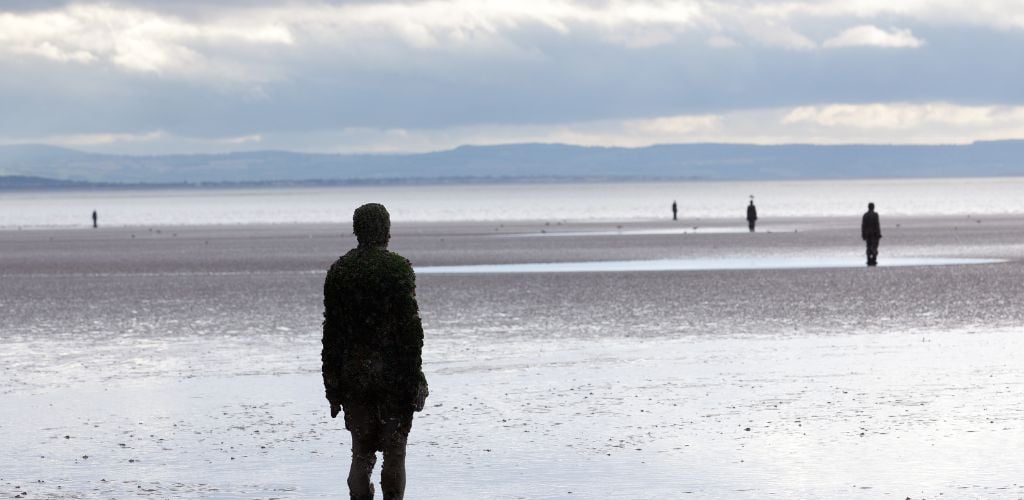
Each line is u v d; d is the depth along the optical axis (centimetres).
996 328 3912
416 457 2003
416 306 1606
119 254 10025
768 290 5494
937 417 2289
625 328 4044
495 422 2322
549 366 3134
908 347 3425
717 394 2622
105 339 3900
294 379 2975
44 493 1766
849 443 2059
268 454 2053
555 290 5625
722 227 15550
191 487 1805
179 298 5472
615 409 2453
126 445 2138
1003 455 1939
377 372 1586
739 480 1800
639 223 17812
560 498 1709
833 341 3609
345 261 1606
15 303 5325
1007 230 13550
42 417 2436
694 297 5184
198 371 3134
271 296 5516
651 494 1722
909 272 6612
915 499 1667
